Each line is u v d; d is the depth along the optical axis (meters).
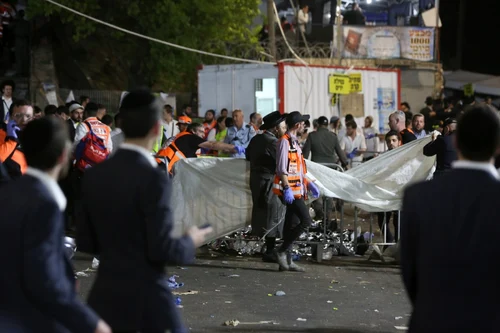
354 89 37.44
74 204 18.72
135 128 6.88
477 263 5.59
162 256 6.56
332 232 19.06
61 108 21.28
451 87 50.66
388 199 18.34
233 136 24.58
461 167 5.94
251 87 35.72
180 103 42.62
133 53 41.59
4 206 5.91
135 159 6.84
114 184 6.74
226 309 13.17
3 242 5.81
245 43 41.41
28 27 40.09
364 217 24.70
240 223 18.39
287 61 37.59
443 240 5.72
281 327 12.02
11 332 5.76
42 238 5.82
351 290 15.00
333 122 30.22
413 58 43.41
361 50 42.50
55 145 6.21
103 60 43.91
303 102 36.25
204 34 40.31
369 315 12.98
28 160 6.21
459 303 5.61
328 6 50.31
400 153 18.62
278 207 17.11
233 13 41.56
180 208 18.22
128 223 6.68
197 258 18.11
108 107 40.03
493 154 5.91
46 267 5.77
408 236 5.99
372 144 31.36
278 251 16.73
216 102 35.72
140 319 6.62
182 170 18.27
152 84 42.22
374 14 50.34
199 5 38.59
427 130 29.20
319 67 36.50
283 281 15.73
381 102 38.47
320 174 18.05
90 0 37.31
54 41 43.09
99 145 17.83
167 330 6.71
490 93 48.09
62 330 6.00
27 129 6.22
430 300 5.74
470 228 5.67
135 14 37.78
